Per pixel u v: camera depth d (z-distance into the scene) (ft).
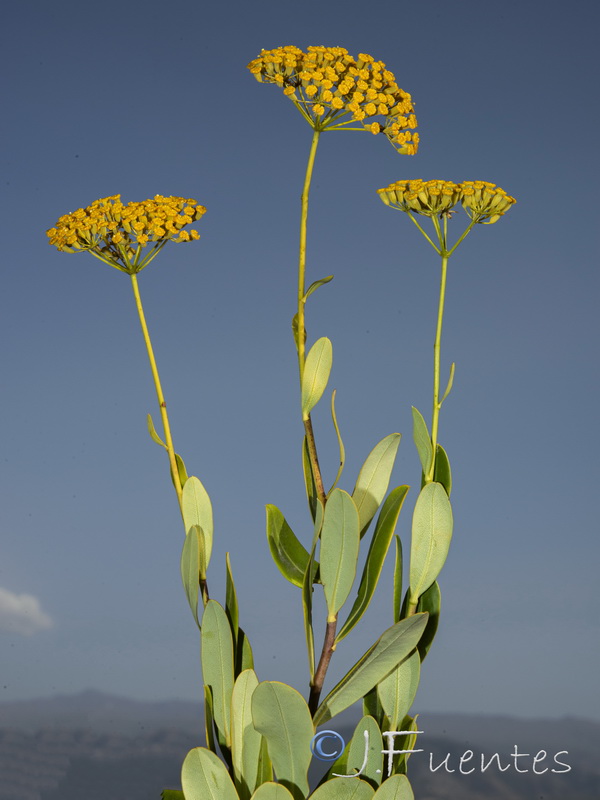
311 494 2.02
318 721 1.88
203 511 2.04
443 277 1.96
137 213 1.97
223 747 1.98
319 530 1.93
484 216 1.92
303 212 1.94
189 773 1.89
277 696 1.83
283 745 1.85
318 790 1.83
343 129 1.90
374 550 1.95
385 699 1.97
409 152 1.90
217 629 1.97
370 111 1.87
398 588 1.99
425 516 1.95
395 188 1.96
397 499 1.95
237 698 1.93
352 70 1.89
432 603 1.99
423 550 1.95
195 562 1.98
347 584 1.90
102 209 1.98
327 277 1.94
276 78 1.89
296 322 1.96
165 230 1.98
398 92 1.91
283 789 1.79
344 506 1.88
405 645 1.87
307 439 1.97
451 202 1.92
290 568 2.03
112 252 2.01
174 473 2.04
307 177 1.93
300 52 1.90
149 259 2.00
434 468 1.99
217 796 1.88
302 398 1.95
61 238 1.98
